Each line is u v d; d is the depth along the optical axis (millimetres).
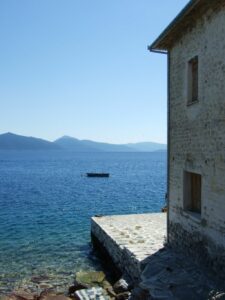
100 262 19953
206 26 12648
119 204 41344
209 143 12500
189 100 14320
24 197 47594
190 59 14008
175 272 12969
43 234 25984
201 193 13344
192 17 13422
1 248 22516
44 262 19969
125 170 114500
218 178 11914
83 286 15156
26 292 15562
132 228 20312
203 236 13062
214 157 12156
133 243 17125
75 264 19656
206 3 12234
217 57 11898
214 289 11305
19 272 18500
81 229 27516
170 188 16203
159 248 16156
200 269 13062
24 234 26000
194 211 14672
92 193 52375
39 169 117938
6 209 37344
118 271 17094
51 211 36031
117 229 20125
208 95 12531
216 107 11977
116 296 13609
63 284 16953
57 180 75875
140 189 57781
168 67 16281
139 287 12250
